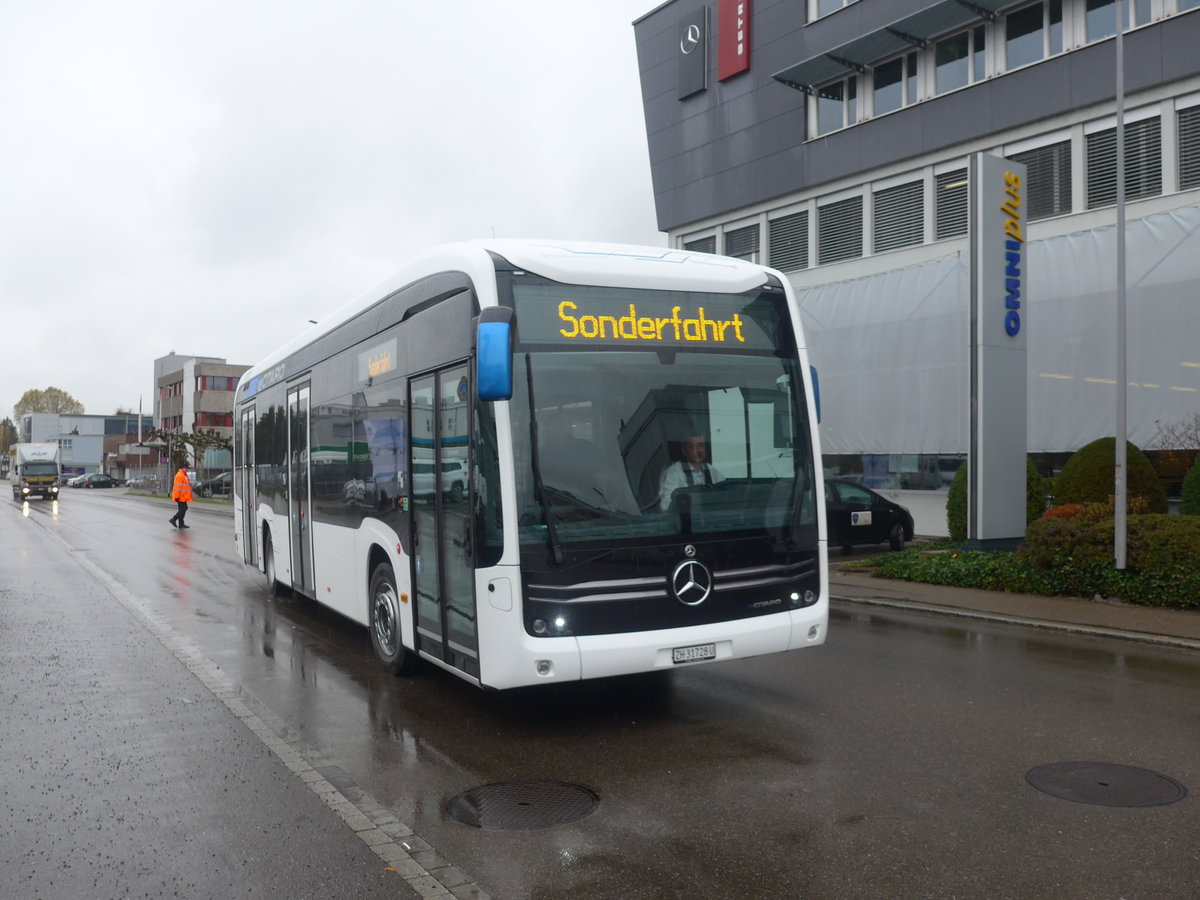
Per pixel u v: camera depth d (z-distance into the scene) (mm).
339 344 9336
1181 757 5770
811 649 9172
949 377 20297
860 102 22891
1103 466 15711
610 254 6555
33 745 6207
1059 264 18219
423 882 4145
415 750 6074
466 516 6273
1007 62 20094
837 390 22578
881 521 18812
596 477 6082
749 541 6453
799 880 4109
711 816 4871
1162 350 16812
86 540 23781
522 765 5754
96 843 4598
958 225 20984
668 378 6402
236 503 15125
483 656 6059
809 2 23562
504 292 6113
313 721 6754
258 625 10750
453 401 6508
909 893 3969
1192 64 17219
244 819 4898
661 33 27688
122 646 9531
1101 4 18609
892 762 5711
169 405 92000
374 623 8328
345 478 9047
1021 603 11469
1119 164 11609
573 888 4066
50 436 124375
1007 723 6547
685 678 7949
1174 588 10742
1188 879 4070
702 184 26766
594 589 5965
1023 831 4613
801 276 24391
